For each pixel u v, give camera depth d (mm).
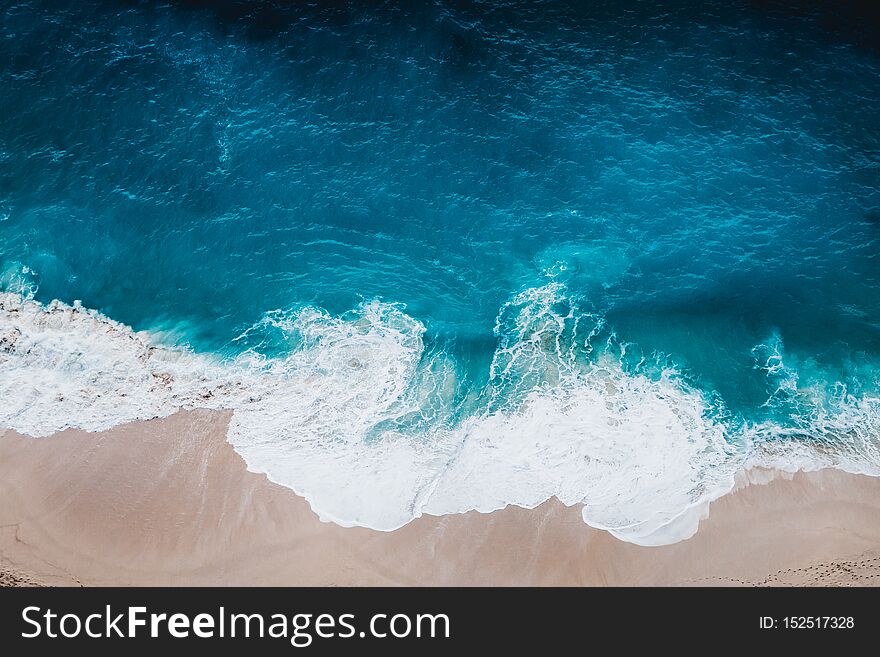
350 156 52844
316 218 51000
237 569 41469
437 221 51469
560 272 50531
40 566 41031
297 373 46906
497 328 48875
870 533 43188
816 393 47469
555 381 47250
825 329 49312
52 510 42219
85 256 49000
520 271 50531
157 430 44562
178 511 42531
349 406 46312
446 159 53094
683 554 42500
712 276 50625
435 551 42312
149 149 52125
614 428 45875
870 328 49469
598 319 49156
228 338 47562
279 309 48594
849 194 53031
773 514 43594
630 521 43281
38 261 48562
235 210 50844
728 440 45719
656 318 49312
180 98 53594
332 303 48938
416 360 47688
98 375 45812
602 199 52406
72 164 51344
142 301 48156
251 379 46531
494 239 51188
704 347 48562
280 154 52562
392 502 43500
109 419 44656
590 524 43125
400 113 54312
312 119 53750
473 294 49844
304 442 45062
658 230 51719
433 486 44062
